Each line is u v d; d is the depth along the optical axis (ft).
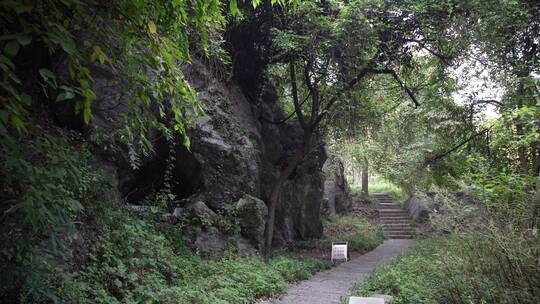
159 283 20.26
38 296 12.78
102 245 19.54
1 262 12.19
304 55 37.19
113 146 24.77
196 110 14.55
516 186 16.43
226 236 31.17
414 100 39.99
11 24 10.77
